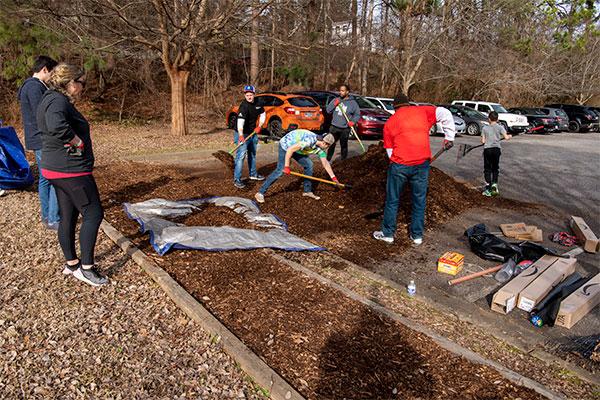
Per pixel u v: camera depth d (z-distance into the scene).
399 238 5.43
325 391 2.64
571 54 30.22
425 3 23.19
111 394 2.55
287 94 13.18
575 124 23.55
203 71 21.64
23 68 13.29
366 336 3.19
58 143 3.36
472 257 5.00
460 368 2.91
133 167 8.55
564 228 6.15
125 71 19.52
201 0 10.93
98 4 10.03
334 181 6.21
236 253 4.45
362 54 25.56
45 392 2.54
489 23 25.12
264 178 7.71
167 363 2.83
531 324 3.68
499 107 20.47
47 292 3.56
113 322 3.22
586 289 3.97
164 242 4.43
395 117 4.93
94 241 3.65
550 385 2.87
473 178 9.16
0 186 5.95
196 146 11.20
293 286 3.85
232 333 3.10
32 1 10.27
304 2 15.89
